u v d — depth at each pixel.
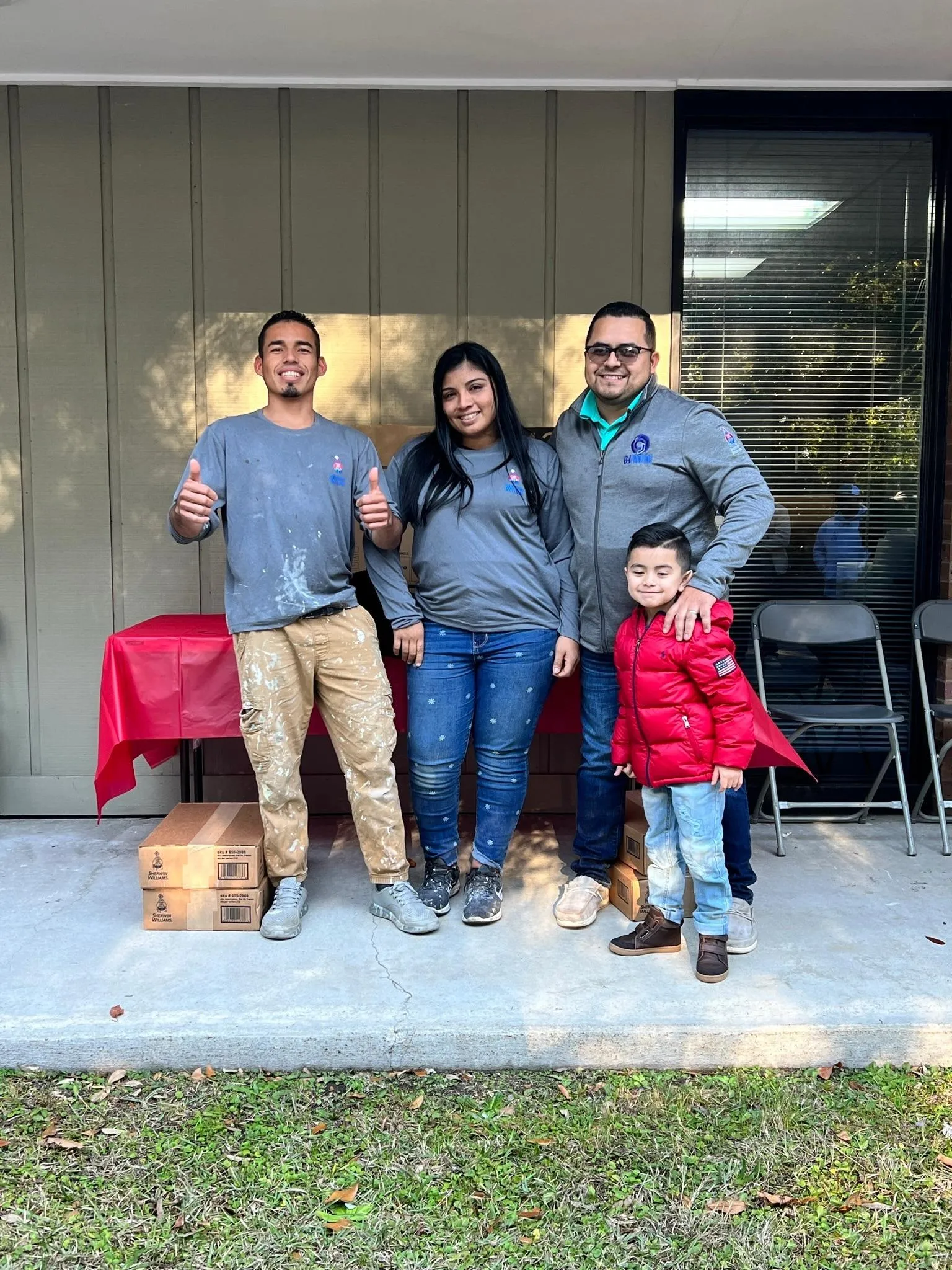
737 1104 2.16
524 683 2.83
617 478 2.68
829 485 3.94
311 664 2.81
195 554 3.81
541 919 2.91
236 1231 1.80
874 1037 2.29
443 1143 2.03
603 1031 2.28
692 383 3.88
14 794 3.87
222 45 3.37
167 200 3.69
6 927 2.85
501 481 2.78
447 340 3.77
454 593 2.80
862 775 3.95
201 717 3.02
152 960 2.63
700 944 2.54
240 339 3.74
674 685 2.43
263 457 2.74
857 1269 1.72
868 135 3.84
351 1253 1.75
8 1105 2.14
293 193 3.70
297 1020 2.30
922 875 3.28
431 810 2.94
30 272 3.71
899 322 3.89
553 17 3.16
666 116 3.72
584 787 2.97
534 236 3.75
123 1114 2.12
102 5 3.08
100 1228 1.81
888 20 3.18
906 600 3.96
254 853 2.80
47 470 3.78
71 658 3.84
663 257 3.77
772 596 3.95
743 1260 1.73
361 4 3.07
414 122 3.69
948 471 3.86
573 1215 1.84
